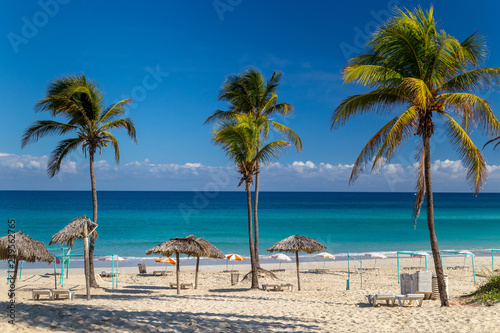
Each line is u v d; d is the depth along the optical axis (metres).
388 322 10.68
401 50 12.95
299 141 24.14
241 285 22.23
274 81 23.58
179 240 18.28
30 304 10.71
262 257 38.09
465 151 12.93
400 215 100.75
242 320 10.70
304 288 20.81
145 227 70.12
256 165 20.06
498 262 35.12
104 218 85.69
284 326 10.15
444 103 12.58
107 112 19.81
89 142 19.41
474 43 12.42
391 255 41.25
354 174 12.80
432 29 12.56
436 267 12.81
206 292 18.66
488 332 9.05
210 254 18.83
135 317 9.93
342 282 23.62
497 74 12.04
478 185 13.03
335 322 10.73
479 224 79.31
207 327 9.56
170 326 9.38
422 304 13.88
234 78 22.80
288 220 86.25
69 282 20.33
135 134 20.50
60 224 69.06
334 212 111.06
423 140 12.88
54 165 19.94
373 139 12.57
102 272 27.09
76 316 9.31
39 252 13.97
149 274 28.05
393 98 13.22
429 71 12.89
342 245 51.28
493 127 12.02
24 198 162.75
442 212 117.31
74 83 18.67
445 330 9.47
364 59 13.52
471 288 18.62
